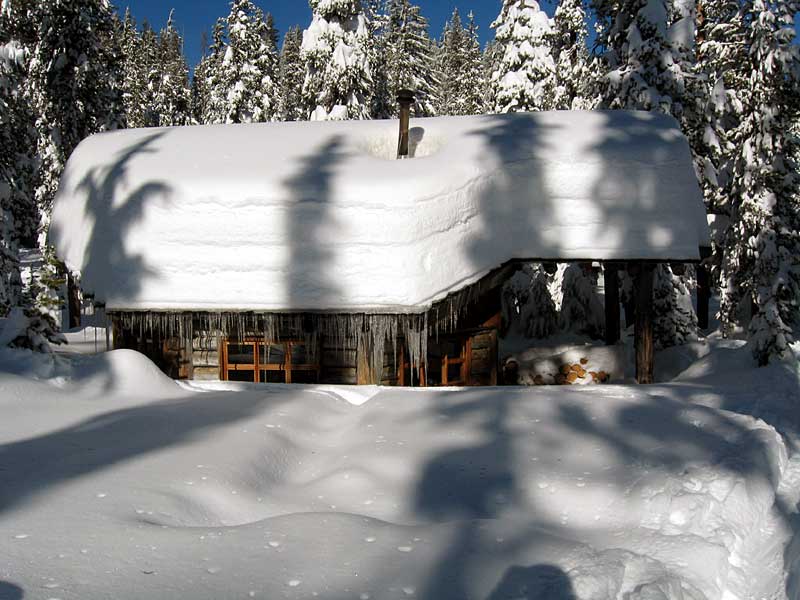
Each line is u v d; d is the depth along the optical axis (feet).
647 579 12.36
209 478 16.60
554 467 19.11
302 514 14.93
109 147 42.57
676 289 49.16
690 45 52.29
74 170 42.29
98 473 16.56
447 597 11.14
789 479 20.83
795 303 52.75
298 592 11.20
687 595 12.48
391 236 32.04
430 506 16.65
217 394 27.86
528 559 12.66
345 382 36.60
